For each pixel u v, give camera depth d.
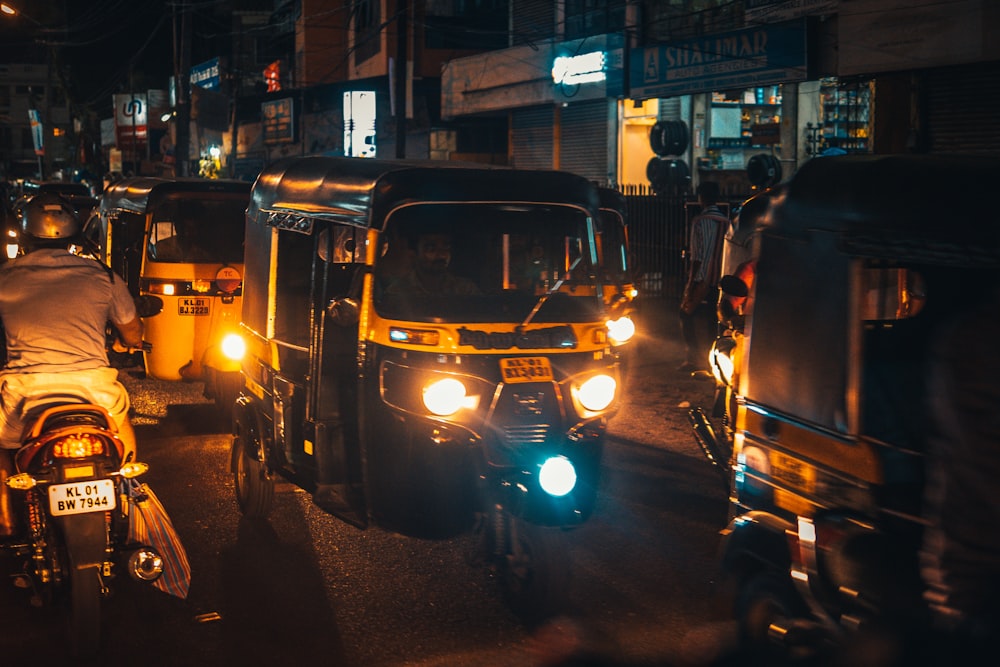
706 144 20.52
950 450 2.52
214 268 10.46
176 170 32.00
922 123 14.11
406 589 5.30
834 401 3.47
